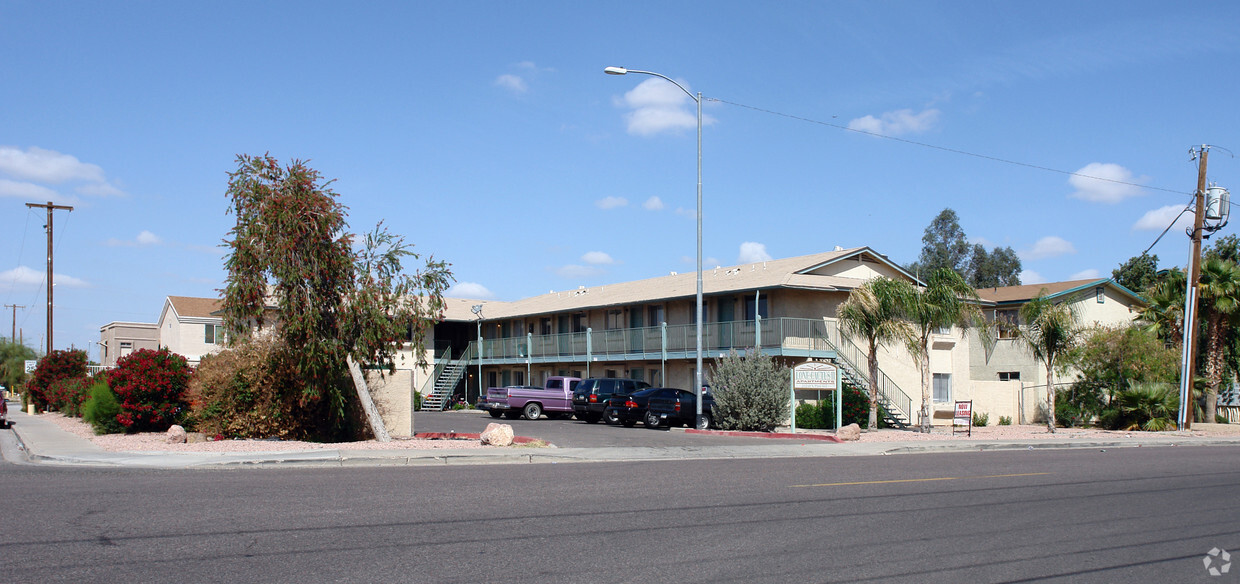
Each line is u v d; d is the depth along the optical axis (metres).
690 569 7.93
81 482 13.51
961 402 27.41
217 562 7.91
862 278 35.91
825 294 35.09
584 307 43.66
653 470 16.41
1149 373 33.09
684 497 12.36
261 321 21.70
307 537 9.07
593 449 21.02
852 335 34.16
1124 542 9.41
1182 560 8.57
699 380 28.89
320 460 17.31
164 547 8.50
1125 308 43.88
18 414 41.47
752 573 7.81
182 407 24.53
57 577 7.28
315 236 20.56
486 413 44.56
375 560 8.09
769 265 38.78
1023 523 10.52
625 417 31.31
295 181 20.58
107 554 8.16
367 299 21.25
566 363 46.53
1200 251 30.69
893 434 28.14
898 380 35.47
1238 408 36.97
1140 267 57.03
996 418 36.75
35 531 9.21
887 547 9.00
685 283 40.94
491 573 7.67
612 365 43.53
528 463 18.20
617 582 7.42
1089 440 26.06
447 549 8.60
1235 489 13.88
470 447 20.16
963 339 35.78
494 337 54.47
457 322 55.94
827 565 8.16
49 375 42.06
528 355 46.84
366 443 20.86
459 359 53.97
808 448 22.53
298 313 20.41
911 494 12.98
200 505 11.06
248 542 8.79
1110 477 15.57
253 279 20.48
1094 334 34.34
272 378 21.53
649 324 41.56
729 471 16.30
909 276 37.31
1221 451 22.83
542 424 32.97
